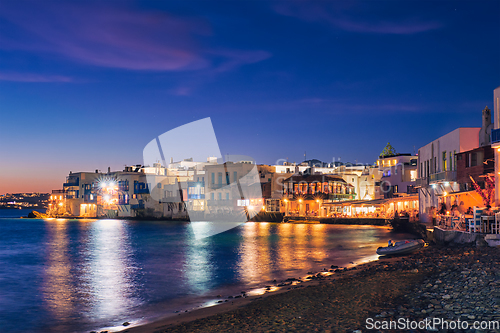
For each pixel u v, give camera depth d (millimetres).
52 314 17750
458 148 38219
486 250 21266
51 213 149250
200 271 27797
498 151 27438
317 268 27000
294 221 84062
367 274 20438
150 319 16062
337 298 15008
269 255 35000
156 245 47969
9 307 19016
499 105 28750
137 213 110938
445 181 39250
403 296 14156
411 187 70062
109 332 14602
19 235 68625
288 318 12703
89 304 19375
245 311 14359
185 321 14625
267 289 20297
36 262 35125
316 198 85000
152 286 23062
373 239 46031
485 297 12211
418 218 53000
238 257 34688
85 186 136375
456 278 15500
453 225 29281
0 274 28594
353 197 90875
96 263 33656
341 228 65562
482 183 33031
